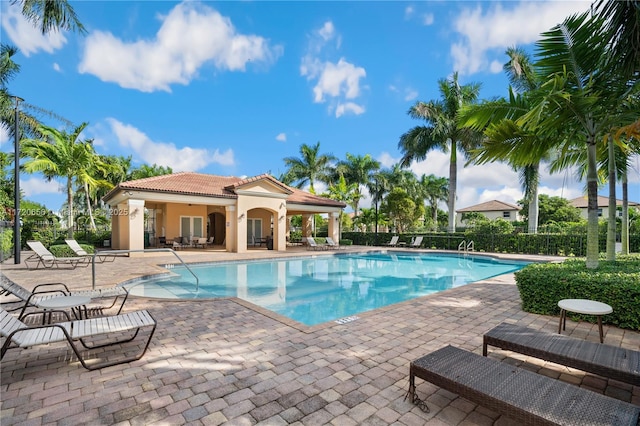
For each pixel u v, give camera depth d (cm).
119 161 3741
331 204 2567
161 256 1750
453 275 1384
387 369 388
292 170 3544
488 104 728
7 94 1617
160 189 1792
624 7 486
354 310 816
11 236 1783
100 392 336
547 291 613
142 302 712
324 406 311
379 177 3300
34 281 954
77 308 612
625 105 643
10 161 2025
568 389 260
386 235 2686
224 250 2184
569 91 641
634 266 682
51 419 289
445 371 292
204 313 628
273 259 1778
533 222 2038
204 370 385
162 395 330
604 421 221
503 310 652
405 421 288
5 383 353
